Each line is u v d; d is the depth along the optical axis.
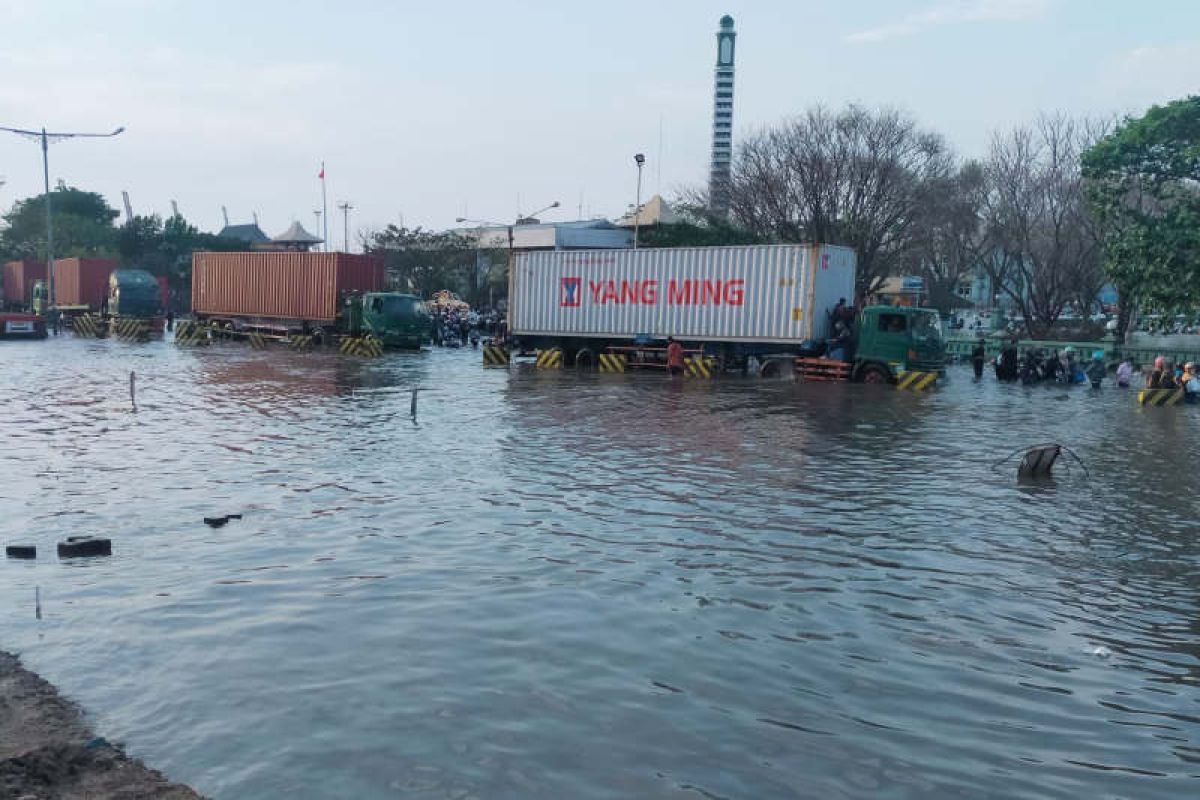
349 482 12.80
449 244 71.44
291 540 9.75
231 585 8.21
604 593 8.15
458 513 11.06
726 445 16.55
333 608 7.64
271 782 4.89
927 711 5.91
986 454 16.09
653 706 5.89
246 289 49.03
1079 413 23.36
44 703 5.73
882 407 23.22
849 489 12.85
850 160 45.22
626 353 34.75
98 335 53.34
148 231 85.75
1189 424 21.11
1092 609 7.98
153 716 5.63
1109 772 5.19
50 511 10.84
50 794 4.56
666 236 49.88
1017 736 5.60
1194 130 31.86
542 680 6.26
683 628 7.31
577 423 19.25
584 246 67.88
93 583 8.21
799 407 22.91
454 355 42.22
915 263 59.28
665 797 4.80
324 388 25.92
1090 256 45.75
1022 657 6.86
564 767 5.09
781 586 8.45
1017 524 10.98
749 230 48.12
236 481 12.75
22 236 84.44
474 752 5.24
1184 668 6.71
